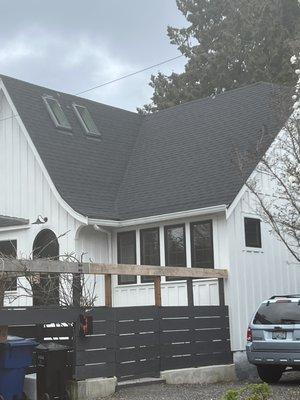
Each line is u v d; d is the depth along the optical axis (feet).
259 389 23.99
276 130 53.31
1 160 61.82
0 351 30.42
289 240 55.31
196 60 113.70
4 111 62.49
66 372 33.37
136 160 64.80
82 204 55.06
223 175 53.26
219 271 48.08
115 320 36.78
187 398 33.96
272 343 40.40
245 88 64.13
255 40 105.09
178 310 42.06
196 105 67.92
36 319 32.01
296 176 40.93
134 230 55.98
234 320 48.14
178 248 52.95
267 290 52.60
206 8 119.34
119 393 35.47
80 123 65.51
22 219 58.23
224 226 50.08
